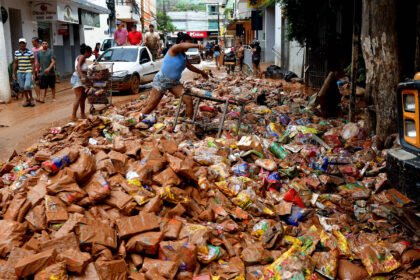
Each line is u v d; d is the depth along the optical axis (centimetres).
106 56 1580
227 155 579
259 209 433
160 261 328
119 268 309
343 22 1448
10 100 1359
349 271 347
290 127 726
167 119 792
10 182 501
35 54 1327
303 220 430
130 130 706
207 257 343
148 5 6059
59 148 616
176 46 762
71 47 2416
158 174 429
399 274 350
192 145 624
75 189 379
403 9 656
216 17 8181
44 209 361
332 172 550
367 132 696
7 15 1622
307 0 1492
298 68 2025
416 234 399
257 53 2048
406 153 352
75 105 1003
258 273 348
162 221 364
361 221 443
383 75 636
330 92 873
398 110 365
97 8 2473
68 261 293
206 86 1369
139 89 1655
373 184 521
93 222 340
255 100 1038
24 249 311
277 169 543
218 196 450
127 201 380
